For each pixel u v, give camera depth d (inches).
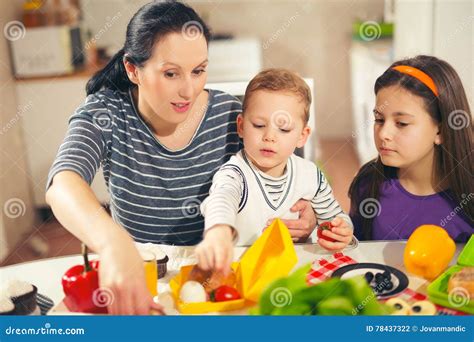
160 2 40.5
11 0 48.3
